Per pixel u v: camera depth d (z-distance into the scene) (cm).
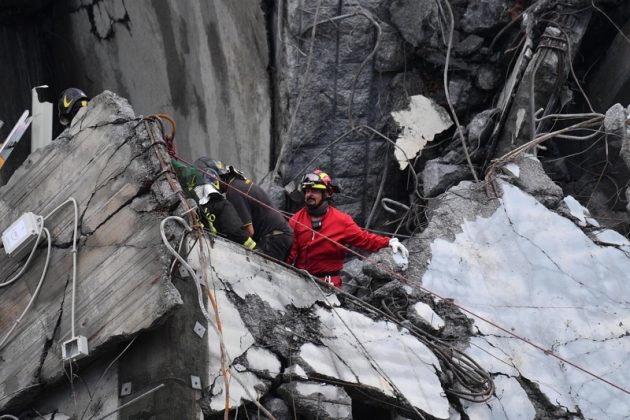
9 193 1182
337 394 1120
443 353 1266
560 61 1780
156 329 1024
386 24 1925
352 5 1916
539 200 1464
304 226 1422
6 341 1111
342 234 1441
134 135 1098
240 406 1060
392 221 1898
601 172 1875
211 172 1330
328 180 1455
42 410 1088
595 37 1962
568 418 1292
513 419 1270
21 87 2264
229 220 1258
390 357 1212
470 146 1834
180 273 1045
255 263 1155
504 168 1478
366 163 1928
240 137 2019
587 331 1358
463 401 1259
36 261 1124
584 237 1434
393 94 1936
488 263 1391
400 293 1341
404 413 1194
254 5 1958
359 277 1395
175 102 2138
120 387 1029
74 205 1110
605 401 1309
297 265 1445
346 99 1923
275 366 1109
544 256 1409
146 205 1060
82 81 2302
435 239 1400
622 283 1404
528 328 1348
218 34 2036
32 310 1105
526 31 1850
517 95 1791
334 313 1202
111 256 1066
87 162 1125
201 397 1024
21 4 2270
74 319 1066
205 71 2067
